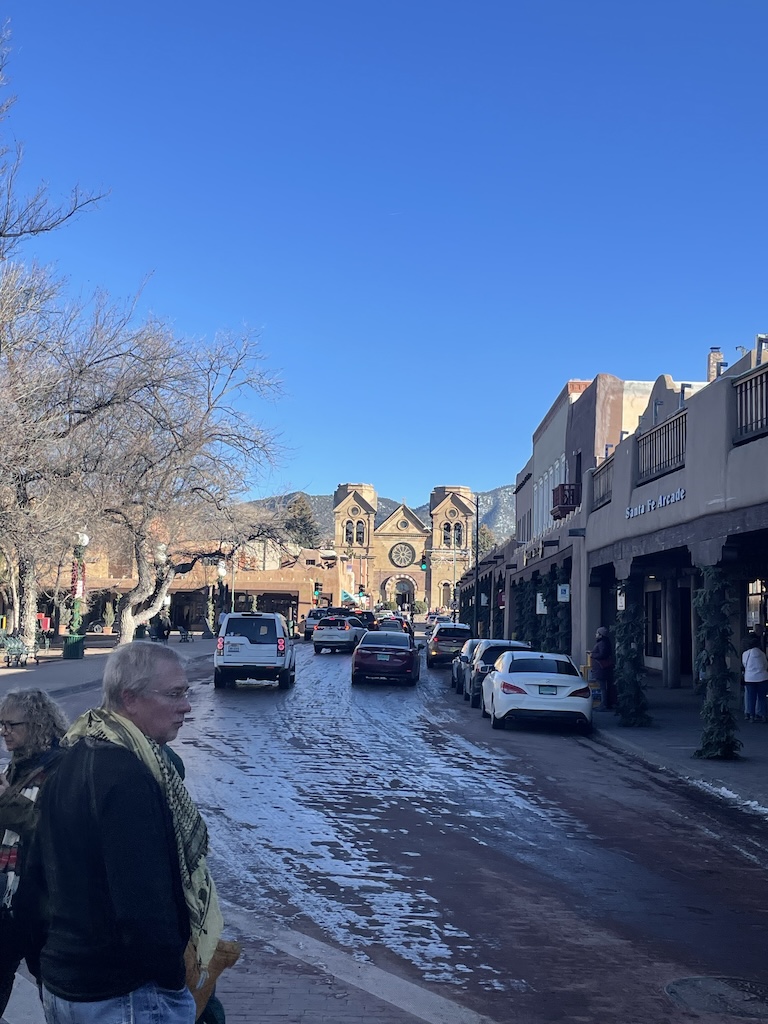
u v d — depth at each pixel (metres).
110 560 70.62
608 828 10.35
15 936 3.14
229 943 3.40
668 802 12.00
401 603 154.25
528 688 18.80
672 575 28.11
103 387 30.86
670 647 28.44
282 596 94.94
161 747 3.17
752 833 10.33
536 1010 5.37
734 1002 5.55
